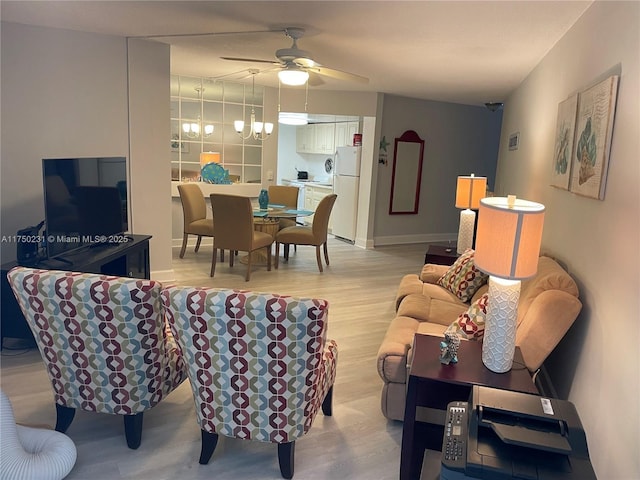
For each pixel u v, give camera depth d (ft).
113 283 6.20
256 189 22.08
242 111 21.54
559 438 4.29
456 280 11.28
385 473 6.98
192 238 21.65
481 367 6.59
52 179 9.85
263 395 6.25
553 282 7.37
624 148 6.09
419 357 6.86
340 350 11.23
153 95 14.12
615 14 6.93
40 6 10.36
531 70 14.42
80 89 13.05
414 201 25.50
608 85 6.61
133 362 6.67
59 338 6.59
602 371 6.23
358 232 24.52
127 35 13.05
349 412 8.56
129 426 7.20
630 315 5.45
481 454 4.25
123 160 12.70
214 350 6.07
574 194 8.47
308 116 25.26
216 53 14.80
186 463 7.07
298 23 10.78
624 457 5.20
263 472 6.95
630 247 5.63
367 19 10.15
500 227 5.94
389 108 23.50
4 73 12.12
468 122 26.13
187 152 20.90
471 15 9.48
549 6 8.59
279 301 5.69
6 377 9.26
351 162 24.43
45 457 6.16
